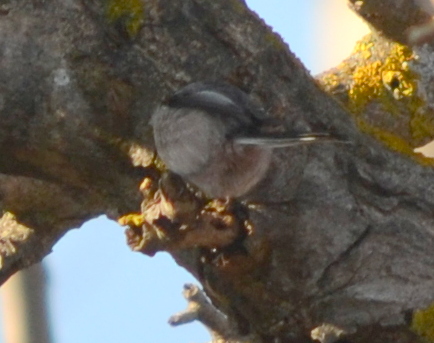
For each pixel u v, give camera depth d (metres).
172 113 5.04
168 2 5.05
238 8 5.07
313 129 5.07
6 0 5.05
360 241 5.06
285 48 5.07
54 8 5.05
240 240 5.04
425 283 5.07
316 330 5.07
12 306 5.20
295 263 5.06
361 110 5.20
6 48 5.05
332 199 5.06
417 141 5.21
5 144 5.07
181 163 5.04
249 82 5.06
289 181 5.05
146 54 5.05
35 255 5.15
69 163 5.07
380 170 5.07
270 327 5.08
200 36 5.06
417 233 5.07
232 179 5.04
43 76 5.05
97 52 5.05
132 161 5.06
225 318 5.15
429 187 5.07
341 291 5.07
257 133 5.04
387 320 5.06
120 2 5.05
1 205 5.12
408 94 5.20
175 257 5.09
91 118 5.06
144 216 5.02
